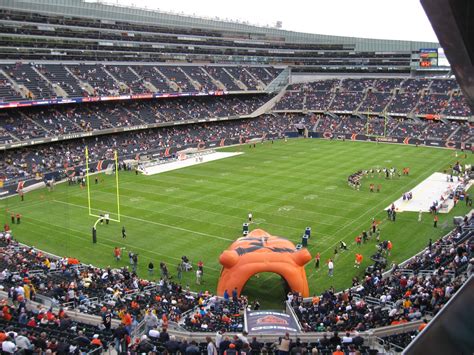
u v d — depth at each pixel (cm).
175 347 1530
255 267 2881
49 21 7881
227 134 9100
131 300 2564
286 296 3039
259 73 11288
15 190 5547
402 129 9150
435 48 11025
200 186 5744
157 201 5131
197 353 1463
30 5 7569
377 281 2880
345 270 3438
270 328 2052
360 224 4375
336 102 10644
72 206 4994
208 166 6931
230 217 4578
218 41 10725
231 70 10869
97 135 7638
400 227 4291
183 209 4838
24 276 2753
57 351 1457
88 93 7669
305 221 4462
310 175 6275
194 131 8969
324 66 11819
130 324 1994
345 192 5444
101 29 8606
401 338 1739
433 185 5731
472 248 2827
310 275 3369
